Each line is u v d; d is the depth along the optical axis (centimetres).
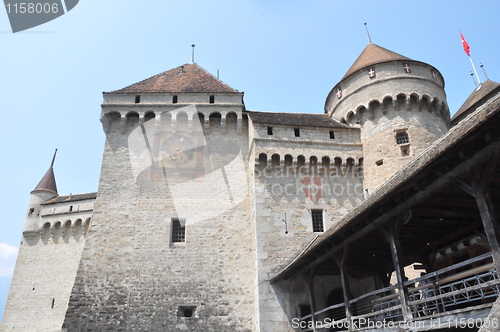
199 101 2884
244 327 2262
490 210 898
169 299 2300
